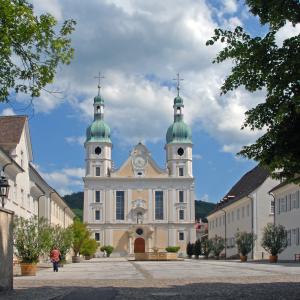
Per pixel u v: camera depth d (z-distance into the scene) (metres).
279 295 18.14
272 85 15.07
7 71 17.14
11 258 20.72
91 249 80.12
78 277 30.44
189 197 124.75
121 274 33.72
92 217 123.12
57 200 80.38
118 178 124.06
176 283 24.23
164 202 124.25
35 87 17.42
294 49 14.77
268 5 14.98
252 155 16.80
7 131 52.09
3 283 19.86
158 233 123.44
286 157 16.27
